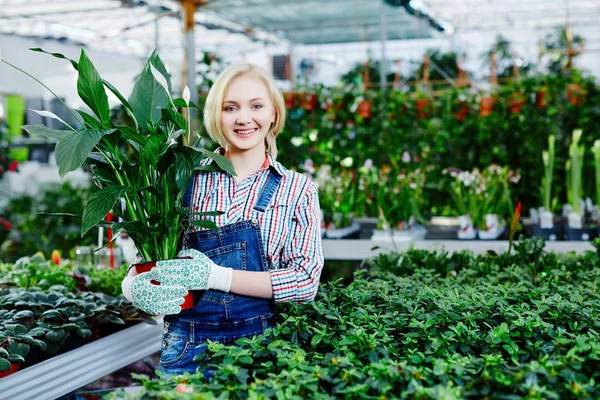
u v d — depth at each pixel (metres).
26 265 4.18
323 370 1.91
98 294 3.58
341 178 6.68
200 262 2.39
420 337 2.34
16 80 9.07
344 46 14.38
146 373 3.79
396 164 6.96
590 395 1.83
